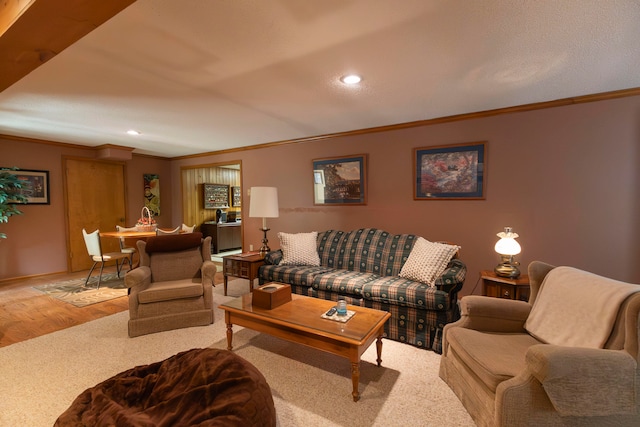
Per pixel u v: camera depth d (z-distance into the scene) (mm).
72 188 5184
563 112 3004
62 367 2217
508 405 1333
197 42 1893
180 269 3264
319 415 1729
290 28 1751
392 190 3977
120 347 2518
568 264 3053
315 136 4531
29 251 4738
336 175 4391
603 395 1261
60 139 4750
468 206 3514
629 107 2750
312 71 2316
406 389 1963
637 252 2787
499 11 1605
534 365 1287
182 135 4484
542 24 1721
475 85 2617
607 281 1601
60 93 2727
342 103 3062
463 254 3561
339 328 1961
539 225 3162
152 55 2051
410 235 3344
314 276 3125
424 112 3383
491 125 3344
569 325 1636
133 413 1288
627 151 2779
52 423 1669
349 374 2137
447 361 1991
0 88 1909
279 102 3020
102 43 1889
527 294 2625
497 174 3338
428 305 2428
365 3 1529
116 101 2939
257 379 1455
